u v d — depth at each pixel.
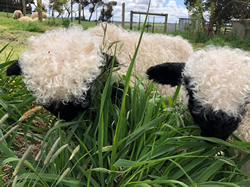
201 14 4.84
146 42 0.99
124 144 0.56
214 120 0.46
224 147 0.54
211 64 0.52
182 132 0.61
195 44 4.28
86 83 0.53
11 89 0.88
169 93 0.94
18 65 0.57
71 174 0.52
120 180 0.52
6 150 0.44
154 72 0.57
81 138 0.59
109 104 0.62
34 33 2.88
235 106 0.47
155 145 0.55
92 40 0.62
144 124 0.55
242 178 0.53
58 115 0.52
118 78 0.67
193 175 0.51
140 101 0.63
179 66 0.57
